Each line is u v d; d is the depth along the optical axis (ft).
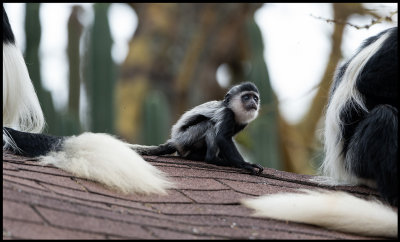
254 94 31.42
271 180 26.04
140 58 100.17
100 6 65.41
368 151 23.59
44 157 22.56
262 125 62.13
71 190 19.54
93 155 21.98
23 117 27.73
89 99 64.28
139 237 16.06
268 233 18.06
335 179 26.73
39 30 62.39
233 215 19.69
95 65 64.03
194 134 29.73
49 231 15.37
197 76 101.71
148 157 28.17
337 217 19.57
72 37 84.07
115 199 19.74
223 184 23.76
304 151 81.51
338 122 26.27
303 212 19.75
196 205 20.40
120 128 92.63
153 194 20.89
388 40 25.04
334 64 77.15
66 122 61.11
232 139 29.96
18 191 17.49
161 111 67.15
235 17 101.86
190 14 102.73
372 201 22.56
